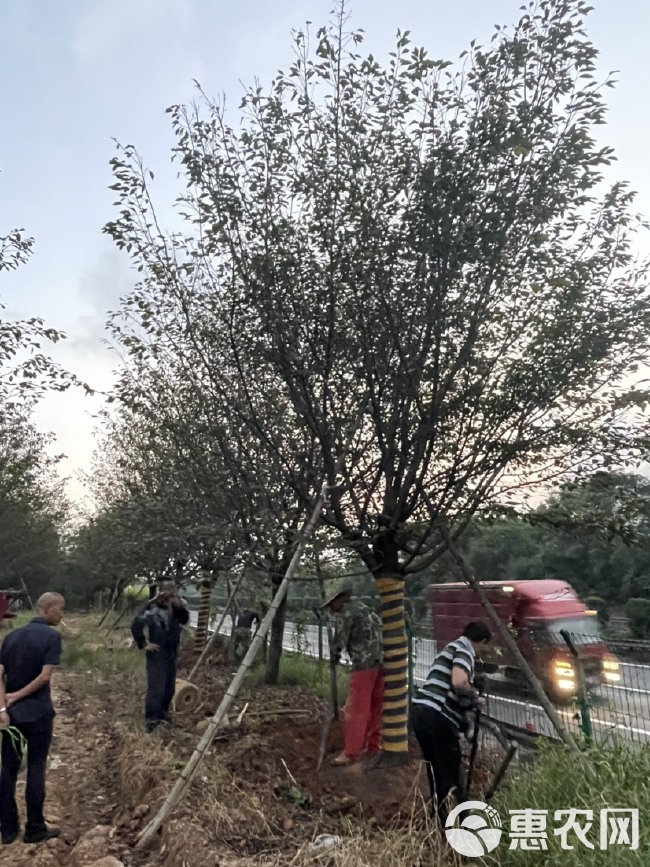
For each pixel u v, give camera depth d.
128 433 13.09
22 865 4.58
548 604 12.74
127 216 6.30
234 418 6.63
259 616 12.98
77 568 35.19
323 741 6.50
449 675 5.07
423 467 5.89
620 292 5.74
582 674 6.32
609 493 6.06
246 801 5.23
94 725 8.66
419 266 5.64
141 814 5.24
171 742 6.82
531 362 5.72
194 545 7.01
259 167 6.04
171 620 8.02
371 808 5.34
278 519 6.33
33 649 5.09
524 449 5.62
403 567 6.48
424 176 5.34
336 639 6.95
